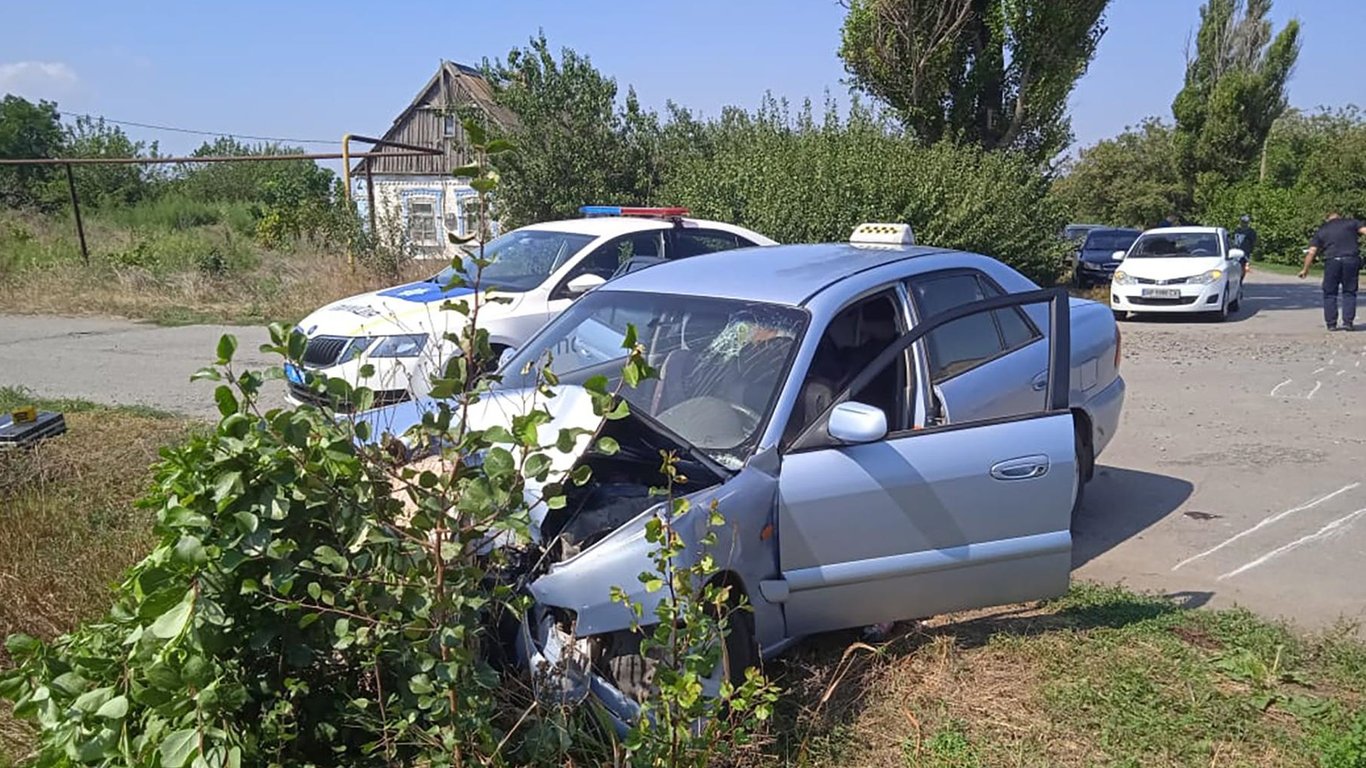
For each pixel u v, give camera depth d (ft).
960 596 12.62
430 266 50.96
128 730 8.51
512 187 56.90
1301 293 73.82
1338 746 10.77
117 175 112.37
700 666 9.12
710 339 13.71
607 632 10.32
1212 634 13.91
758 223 52.13
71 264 55.77
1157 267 55.57
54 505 15.87
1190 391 32.14
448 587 8.85
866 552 12.02
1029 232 59.16
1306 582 16.21
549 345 15.17
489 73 59.00
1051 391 13.35
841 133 56.59
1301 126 171.12
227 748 8.04
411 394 15.69
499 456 8.86
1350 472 22.35
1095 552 17.80
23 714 8.91
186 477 8.48
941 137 64.59
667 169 60.90
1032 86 64.39
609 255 26.63
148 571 8.20
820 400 13.08
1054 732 11.43
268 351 9.23
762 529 11.50
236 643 8.55
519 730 9.84
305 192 114.52
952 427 12.51
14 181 103.65
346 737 9.34
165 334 42.73
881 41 63.98
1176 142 145.07
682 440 11.87
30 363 35.19
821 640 13.55
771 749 10.86
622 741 9.73
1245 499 20.57
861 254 16.15
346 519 8.84
